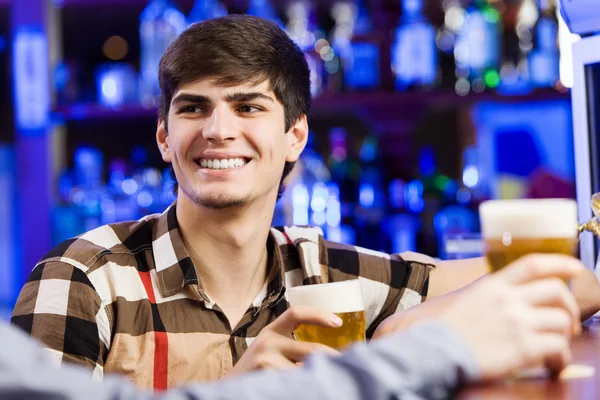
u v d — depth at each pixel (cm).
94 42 307
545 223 77
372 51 284
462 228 290
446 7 290
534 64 281
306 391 62
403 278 159
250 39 136
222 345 137
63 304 129
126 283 136
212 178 133
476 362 62
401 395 61
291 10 295
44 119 288
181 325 136
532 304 65
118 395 64
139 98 290
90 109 286
